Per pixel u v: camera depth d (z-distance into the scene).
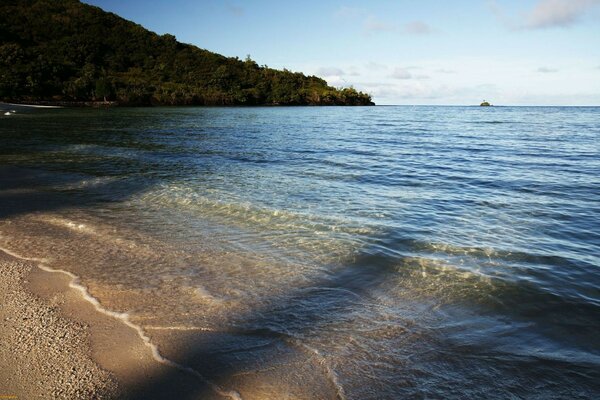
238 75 118.81
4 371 3.67
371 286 5.60
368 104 152.25
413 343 4.22
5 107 61.28
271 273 6.01
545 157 18.95
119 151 19.84
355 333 4.41
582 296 5.29
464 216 9.06
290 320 4.68
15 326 4.43
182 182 12.53
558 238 7.62
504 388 3.54
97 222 8.48
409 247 7.09
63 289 5.39
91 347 4.06
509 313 4.87
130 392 3.42
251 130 34.03
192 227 8.20
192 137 27.52
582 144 24.78
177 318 4.67
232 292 5.38
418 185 12.44
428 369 3.79
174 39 123.56
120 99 83.56
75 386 3.48
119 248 6.98
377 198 10.69
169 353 3.98
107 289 5.41
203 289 5.45
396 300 5.20
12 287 5.42
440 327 4.55
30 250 6.83
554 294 5.34
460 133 33.38
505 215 9.17
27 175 13.50
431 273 6.02
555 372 3.76
